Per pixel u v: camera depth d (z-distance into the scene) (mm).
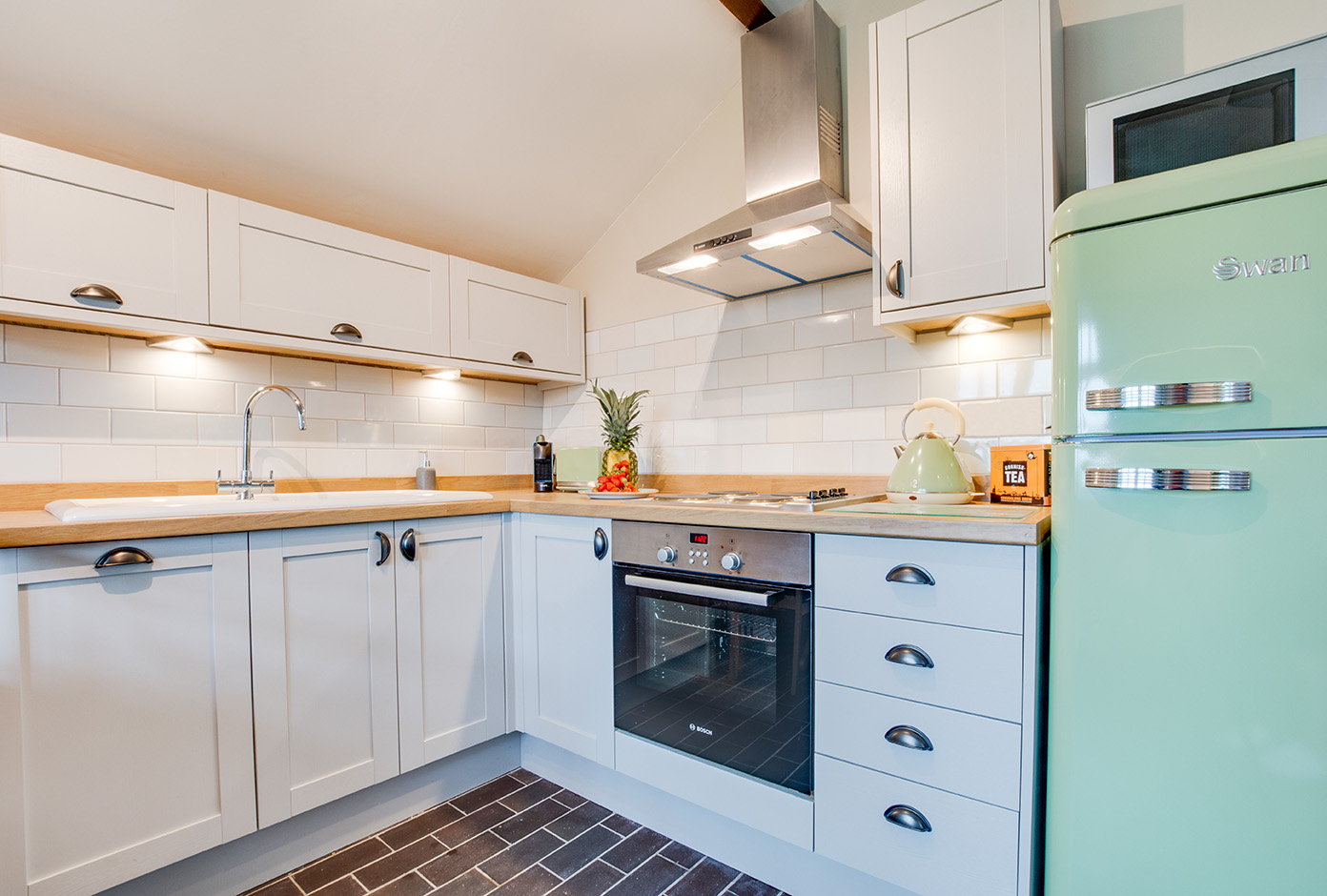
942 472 1536
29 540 1157
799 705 1371
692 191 2354
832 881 1397
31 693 1177
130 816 1280
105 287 1536
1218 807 916
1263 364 880
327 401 2217
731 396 2236
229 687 1417
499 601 1981
